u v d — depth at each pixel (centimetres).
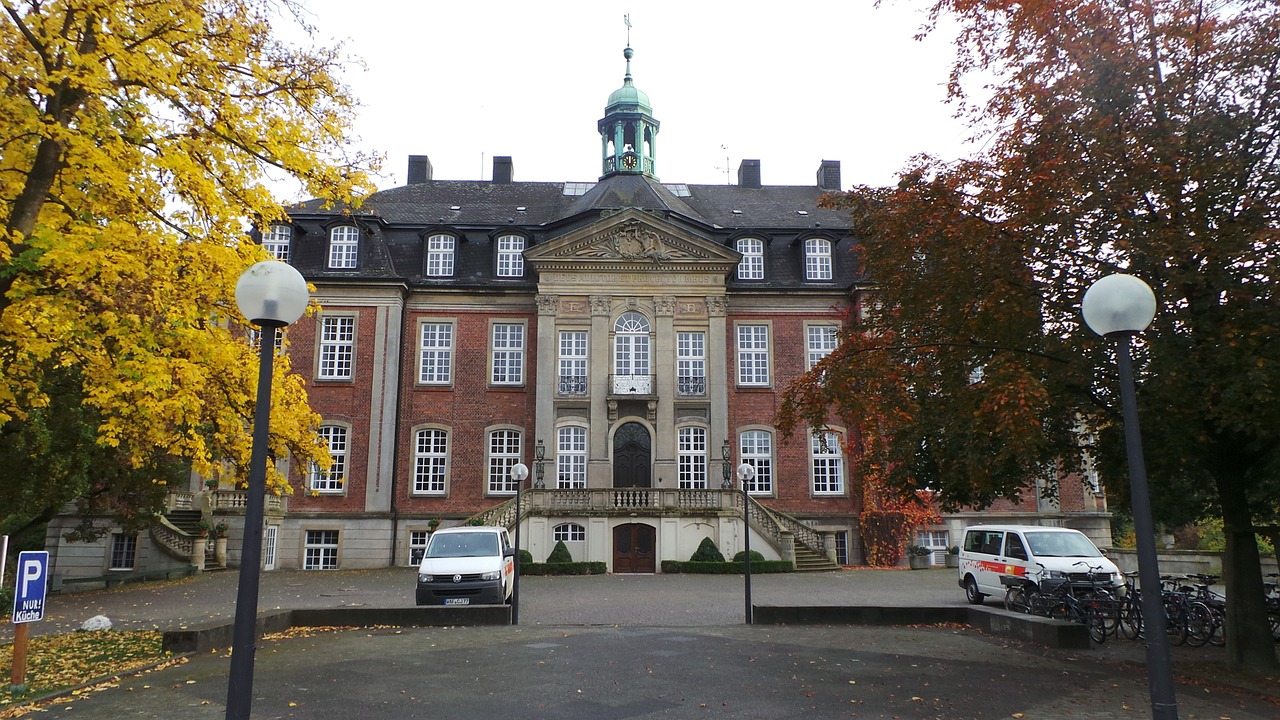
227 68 1253
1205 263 1014
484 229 3750
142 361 1066
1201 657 1276
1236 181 1062
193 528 3166
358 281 3506
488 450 3512
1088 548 1844
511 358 3606
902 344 1342
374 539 3369
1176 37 1102
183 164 1116
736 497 3139
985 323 1166
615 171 4081
